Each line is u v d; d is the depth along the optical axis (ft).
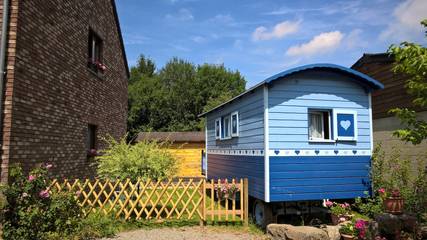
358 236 23.35
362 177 31.24
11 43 24.53
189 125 132.77
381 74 41.52
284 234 24.57
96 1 43.29
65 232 23.90
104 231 26.32
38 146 28.04
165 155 33.58
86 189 32.24
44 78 29.07
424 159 35.01
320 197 29.60
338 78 31.37
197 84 141.69
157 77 147.33
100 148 45.03
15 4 24.82
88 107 40.32
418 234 24.68
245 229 28.63
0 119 23.84
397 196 26.16
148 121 129.08
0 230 22.22
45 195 23.76
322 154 30.14
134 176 31.07
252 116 31.86
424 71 20.10
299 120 29.76
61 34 32.45
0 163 23.77
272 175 28.53
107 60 48.57
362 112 31.91
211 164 48.24
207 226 29.43
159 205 33.63
